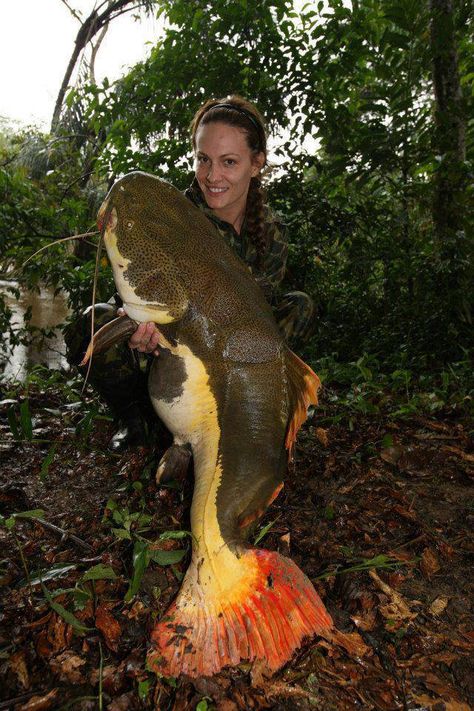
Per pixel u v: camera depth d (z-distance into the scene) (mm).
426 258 5168
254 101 5332
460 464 2955
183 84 5582
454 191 4988
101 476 2699
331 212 5562
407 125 5137
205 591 1729
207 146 2508
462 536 2340
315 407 3643
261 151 2697
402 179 5344
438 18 4988
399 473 2887
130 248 2012
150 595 1905
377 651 1719
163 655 1607
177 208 2104
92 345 2086
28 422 2783
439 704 1547
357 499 2596
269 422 2076
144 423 2943
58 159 8469
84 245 6984
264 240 2914
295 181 5574
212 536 1797
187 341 2109
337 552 2186
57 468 2762
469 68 5766
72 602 1836
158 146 5699
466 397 3705
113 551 2111
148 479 2625
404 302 5199
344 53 5172
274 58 5281
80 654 1659
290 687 1576
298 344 3021
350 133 5414
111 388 2809
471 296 4781
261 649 1634
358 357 5098
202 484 1928
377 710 1533
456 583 2059
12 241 5117
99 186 7738
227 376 2104
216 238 2172
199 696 1529
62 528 2273
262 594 1727
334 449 3104
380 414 3629
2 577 1935
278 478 2039
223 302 2111
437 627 1840
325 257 5750
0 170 5043
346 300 5602
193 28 5277
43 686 1551
